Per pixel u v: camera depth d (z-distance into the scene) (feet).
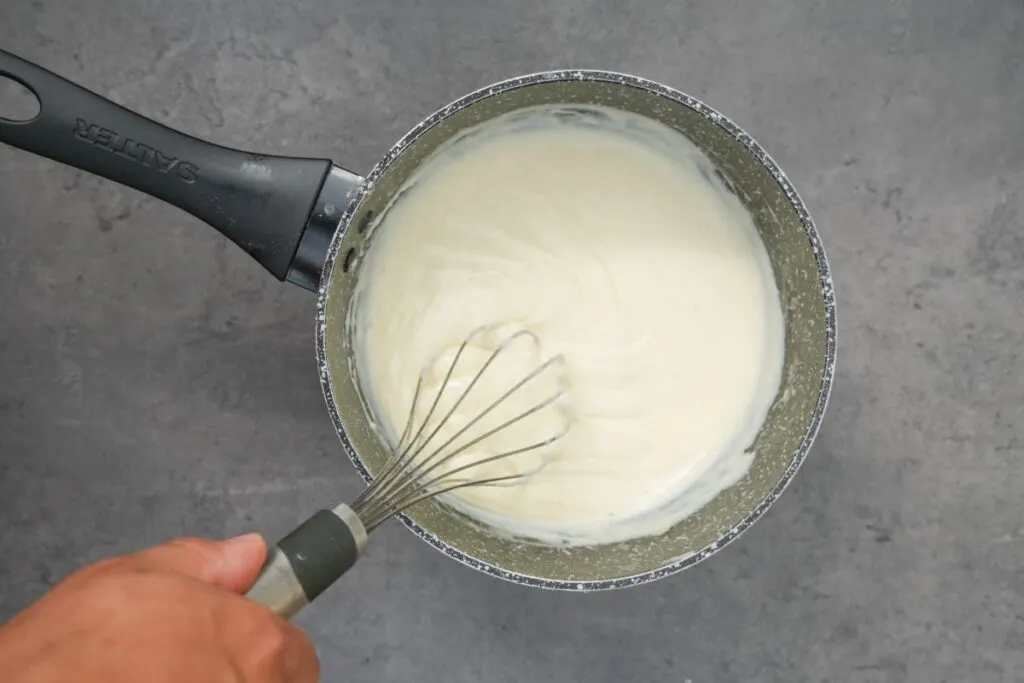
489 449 1.73
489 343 1.74
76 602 1.30
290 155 1.90
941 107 1.93
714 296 1.77
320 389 1.91
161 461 1.91
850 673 1.94
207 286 1.91
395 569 1.94
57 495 1.91
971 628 1.94
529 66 1.91
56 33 1.88
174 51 1.89
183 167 1.60
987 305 1.93
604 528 1.76
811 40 1.92
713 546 1.64
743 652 1.95
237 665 1.30
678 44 1.92
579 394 1.75
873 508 1.94
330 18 1.90
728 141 1.65
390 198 1.69
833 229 1.93
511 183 1.76
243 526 1.91
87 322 1.90
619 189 1.77
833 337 1.61
